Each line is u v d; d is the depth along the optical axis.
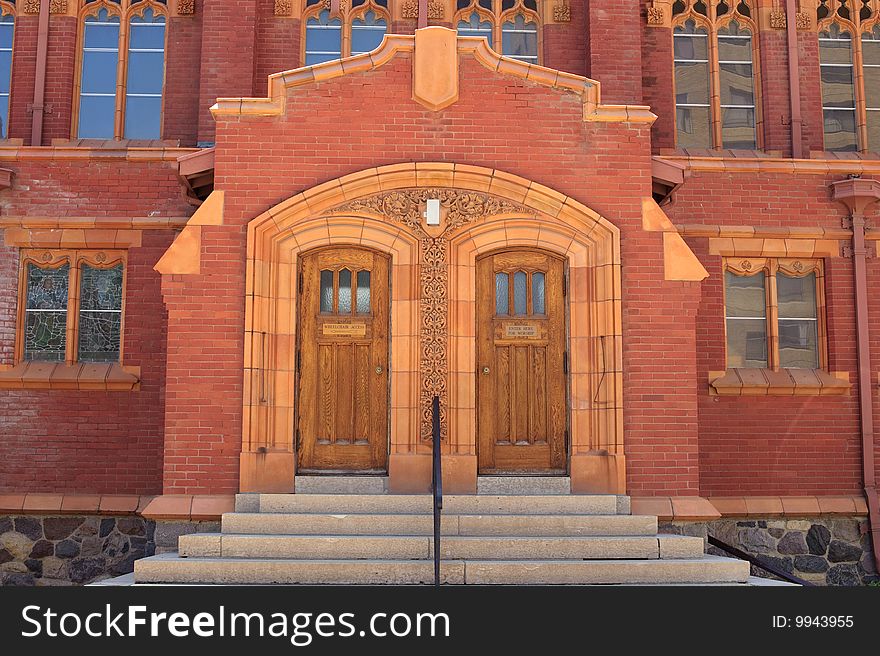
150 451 11.64
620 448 9.62
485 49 10.14
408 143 10.00
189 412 9.52
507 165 10.04
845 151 13.26
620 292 9.85
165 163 12.05
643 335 9.87
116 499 11.53
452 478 9.58
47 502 11.48
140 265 11.93
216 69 12.47
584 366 9.85
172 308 9.65
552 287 10.12
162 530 9.34
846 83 13.38
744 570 8.43
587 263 10.01
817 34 13.38
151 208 11.97
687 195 12.38
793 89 13.07
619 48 12.70
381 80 10.08
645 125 10.18
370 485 9.64
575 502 9.38
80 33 12.95
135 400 11.73
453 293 9.84
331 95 10.03
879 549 11.86
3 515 11.56
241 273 9.73
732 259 12.50
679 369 9.82
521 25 13.30
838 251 12.46
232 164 9.89
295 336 9.82
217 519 9.32
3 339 11.82
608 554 8.63
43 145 12.51
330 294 10.04
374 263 10.07
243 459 9.41
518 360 10.02
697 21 13.39
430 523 8.91
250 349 9.56
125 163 12.05
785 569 11.92
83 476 11.60
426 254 9.88
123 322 11.85
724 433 12.08
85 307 12.09
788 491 12.05
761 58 13.27
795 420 12.17
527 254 10.14
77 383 11.66
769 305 12.47
